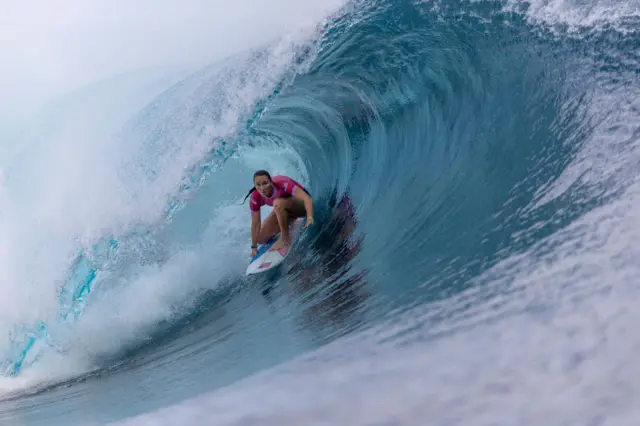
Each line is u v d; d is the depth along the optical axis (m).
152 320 4.69
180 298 4.74
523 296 2.58
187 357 3.78
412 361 2.50
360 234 4.28
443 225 3.65
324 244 4.47
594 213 2.89
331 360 2.79
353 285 3.61
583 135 3.63
